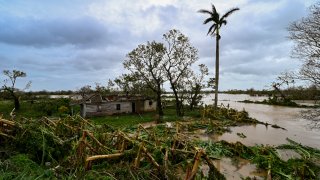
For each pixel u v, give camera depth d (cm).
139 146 1138
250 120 3544
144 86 4853
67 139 1364
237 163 1564
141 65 4066
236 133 2706
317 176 1309
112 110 4175
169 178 1044
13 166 962
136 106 4447
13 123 1290
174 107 5397
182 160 1288
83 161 1077
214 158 1631
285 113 4756
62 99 4762
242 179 1285
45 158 1162
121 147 1333
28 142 1183
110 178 955
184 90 4512
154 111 4653
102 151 1224
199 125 2956
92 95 4134
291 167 1365
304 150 1803
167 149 1261
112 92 6131
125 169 1028
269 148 1762
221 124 3138
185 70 4388
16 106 4541
